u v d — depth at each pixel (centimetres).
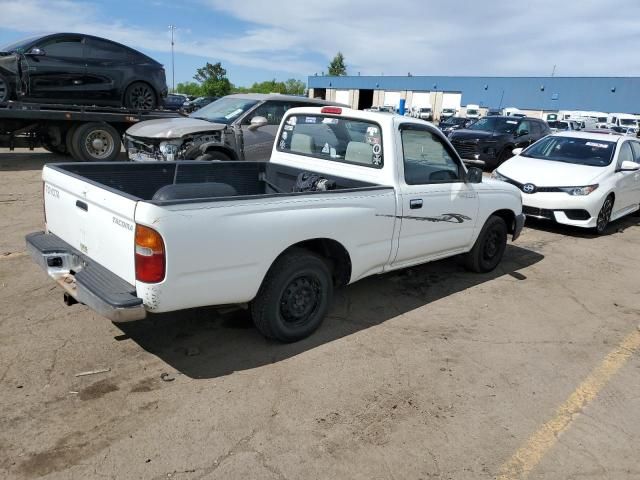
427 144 471
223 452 274
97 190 329
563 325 470
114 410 303
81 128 1088
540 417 325
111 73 1126
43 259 366
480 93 5312
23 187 880
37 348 364
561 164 860
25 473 251
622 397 354
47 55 1045
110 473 254
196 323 418
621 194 863
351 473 265
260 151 930
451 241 517
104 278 322
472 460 282
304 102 988
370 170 452
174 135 844
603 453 294
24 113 1011
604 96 4538
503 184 580
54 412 297
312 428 298
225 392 327
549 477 272
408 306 486
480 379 365
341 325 434
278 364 365
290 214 357
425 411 323
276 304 370
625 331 465
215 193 396
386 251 441
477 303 506
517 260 665
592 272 636
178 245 301
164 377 339
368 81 6309
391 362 379
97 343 377
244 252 334
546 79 4850
